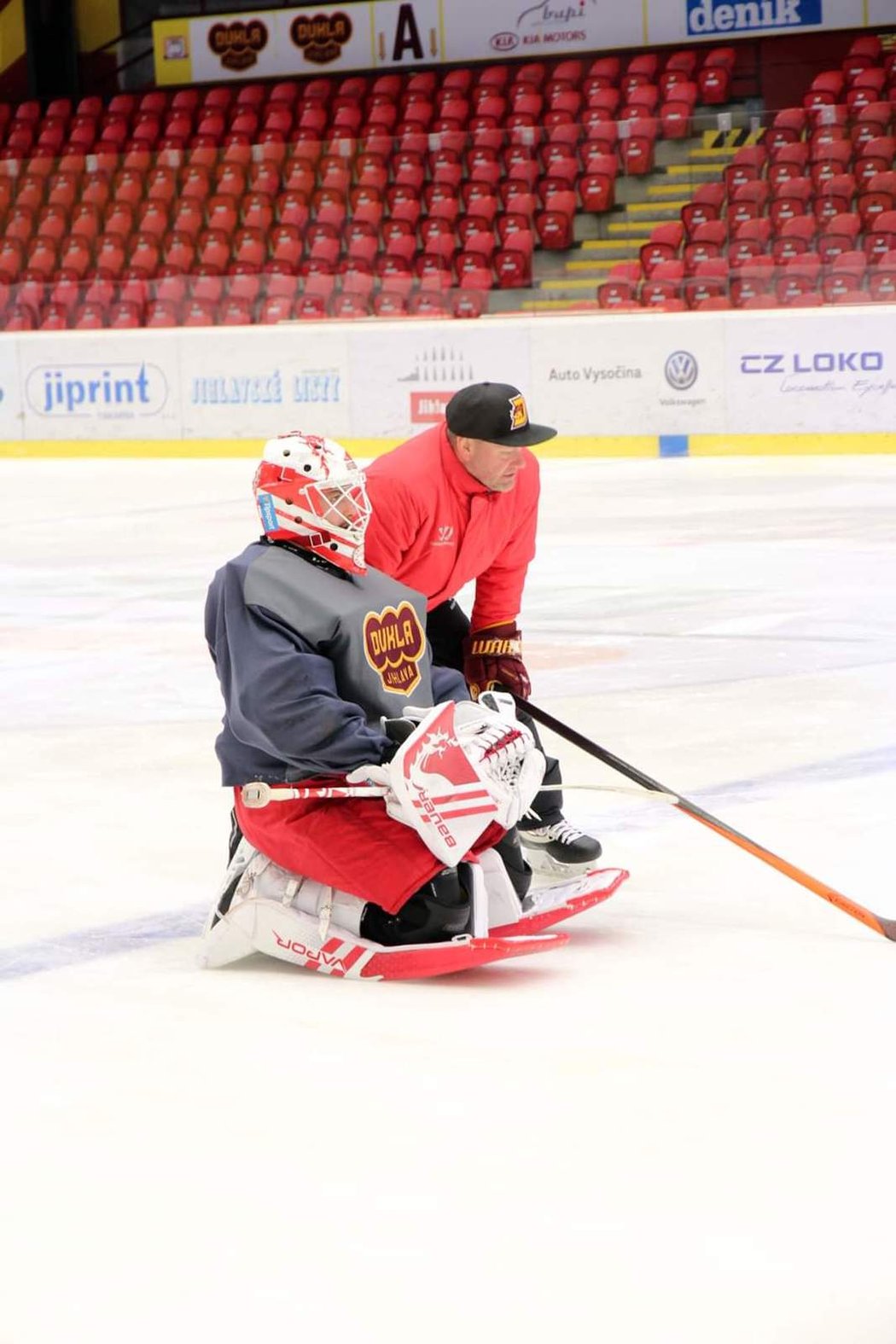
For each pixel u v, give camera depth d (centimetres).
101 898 596
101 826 691
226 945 520
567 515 1828
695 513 1820
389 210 2798
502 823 500
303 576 511
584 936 540
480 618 634
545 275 2559
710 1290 311
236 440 2642
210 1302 313
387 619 521
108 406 2706
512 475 573
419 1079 419
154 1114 402
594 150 2652
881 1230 333
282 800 509
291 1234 338
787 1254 324
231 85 3522
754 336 2373
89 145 3400
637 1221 338
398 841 500
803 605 1234
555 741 832
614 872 552
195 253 2828
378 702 518
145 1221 346
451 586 602
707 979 493
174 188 2834
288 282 2638
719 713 882
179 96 3425
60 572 1522
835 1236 330
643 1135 380
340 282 2619
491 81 3253
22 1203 355
